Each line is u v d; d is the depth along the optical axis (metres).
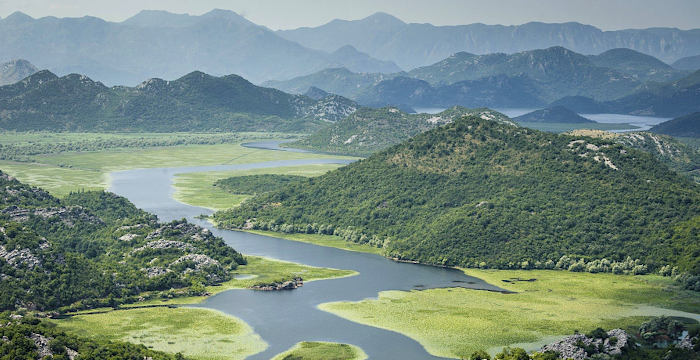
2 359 187.88
